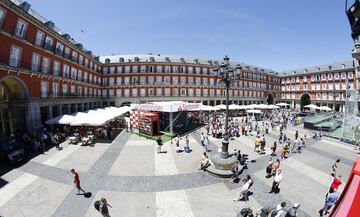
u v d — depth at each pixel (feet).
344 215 11.73
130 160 50.06
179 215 28.60
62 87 97.91
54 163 47.16
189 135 81.46
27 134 63.46
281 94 245.86
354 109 78.74
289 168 47.24
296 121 122.52
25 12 69.36
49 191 34.60
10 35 63.98
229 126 87.76
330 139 79.71
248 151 60.08
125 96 164.45
